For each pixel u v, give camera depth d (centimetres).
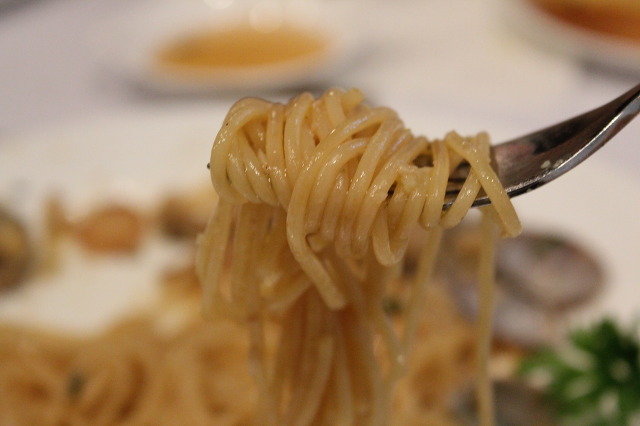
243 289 17
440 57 37
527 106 32
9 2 43
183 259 28
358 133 16
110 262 28
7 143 30
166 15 40
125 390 25
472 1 43
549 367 22
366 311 17
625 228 25
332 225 15
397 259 15
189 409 24
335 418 18
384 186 15
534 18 38
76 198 29
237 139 15
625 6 38
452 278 26
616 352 22
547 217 26
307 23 40
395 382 18
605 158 28
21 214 28
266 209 17
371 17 42
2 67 36
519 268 25
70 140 30
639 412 21
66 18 42
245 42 38
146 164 30
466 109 31
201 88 34
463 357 25
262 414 18
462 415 23
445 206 16
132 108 34
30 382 25
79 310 27
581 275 24
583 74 35
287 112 15
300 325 18
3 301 27
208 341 26
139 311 27
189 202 29
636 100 16
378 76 36
